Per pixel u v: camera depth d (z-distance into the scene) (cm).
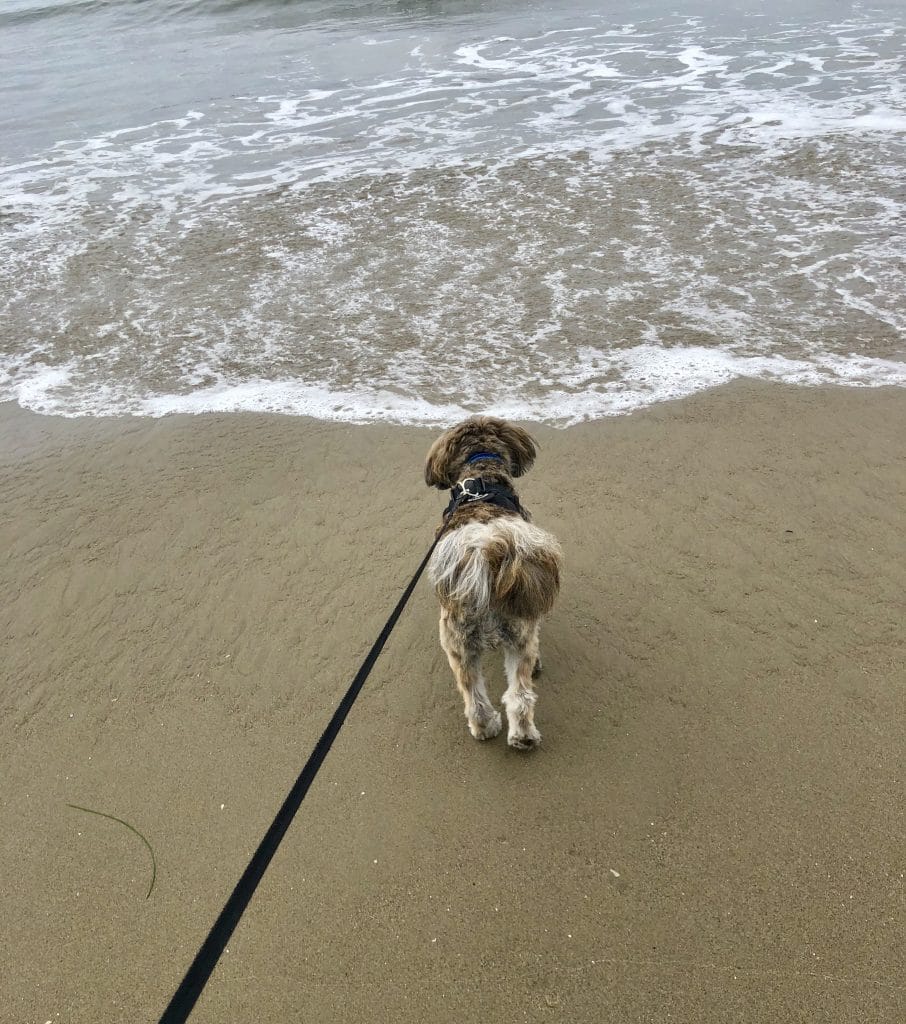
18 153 1131
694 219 801
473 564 284
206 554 451
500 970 245
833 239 741
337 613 402
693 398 558
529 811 295
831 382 559
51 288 767
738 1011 228
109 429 576
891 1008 225
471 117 1142
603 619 383
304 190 945
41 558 455
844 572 396
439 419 562
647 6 1705
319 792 309
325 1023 235
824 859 268
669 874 269
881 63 1191
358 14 1934
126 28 2055
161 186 987
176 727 344
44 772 327
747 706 330
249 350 661
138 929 266
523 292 707
